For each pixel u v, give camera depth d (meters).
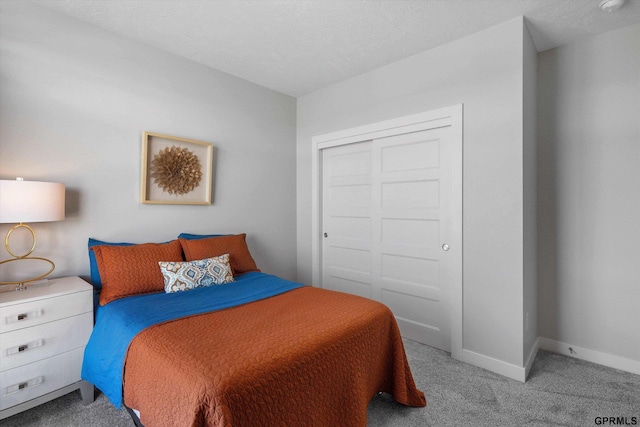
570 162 2.48
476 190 2.33
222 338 1.38
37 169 2.03
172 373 1.18
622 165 2.27
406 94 2.75
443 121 2.52
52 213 1.85
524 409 1.80
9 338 1.62
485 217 2.29
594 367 2.30
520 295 2.13
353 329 1.56
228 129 3.10
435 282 2.65
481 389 2.01
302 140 3.70
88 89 2.24
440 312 2.62
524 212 2.16
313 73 3.08
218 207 3.03
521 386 2.05
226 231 3.10
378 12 2.11
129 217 2.45
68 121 2.16
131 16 2.17
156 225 2.61
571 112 2.47
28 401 1.69
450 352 2.56
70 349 1.83
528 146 2.27
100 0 2.00
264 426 1.12
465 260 2.39
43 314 1.73
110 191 2.36
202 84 2.89
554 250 2.56
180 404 1.11
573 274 2.47
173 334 1.43
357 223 3.24
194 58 2.78
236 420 1.04
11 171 1.94
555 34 2.35
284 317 1.65
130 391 1.40
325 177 3.54
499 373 2.21
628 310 2.26
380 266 3.03
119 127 2.40
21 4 1.97
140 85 2.50
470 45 2.37
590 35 2.37
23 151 1.98
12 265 1.96
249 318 1.63
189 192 2.80
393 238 2.92
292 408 1.22
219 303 1.87
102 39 2.31
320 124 3.49
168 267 2.19
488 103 2.28
